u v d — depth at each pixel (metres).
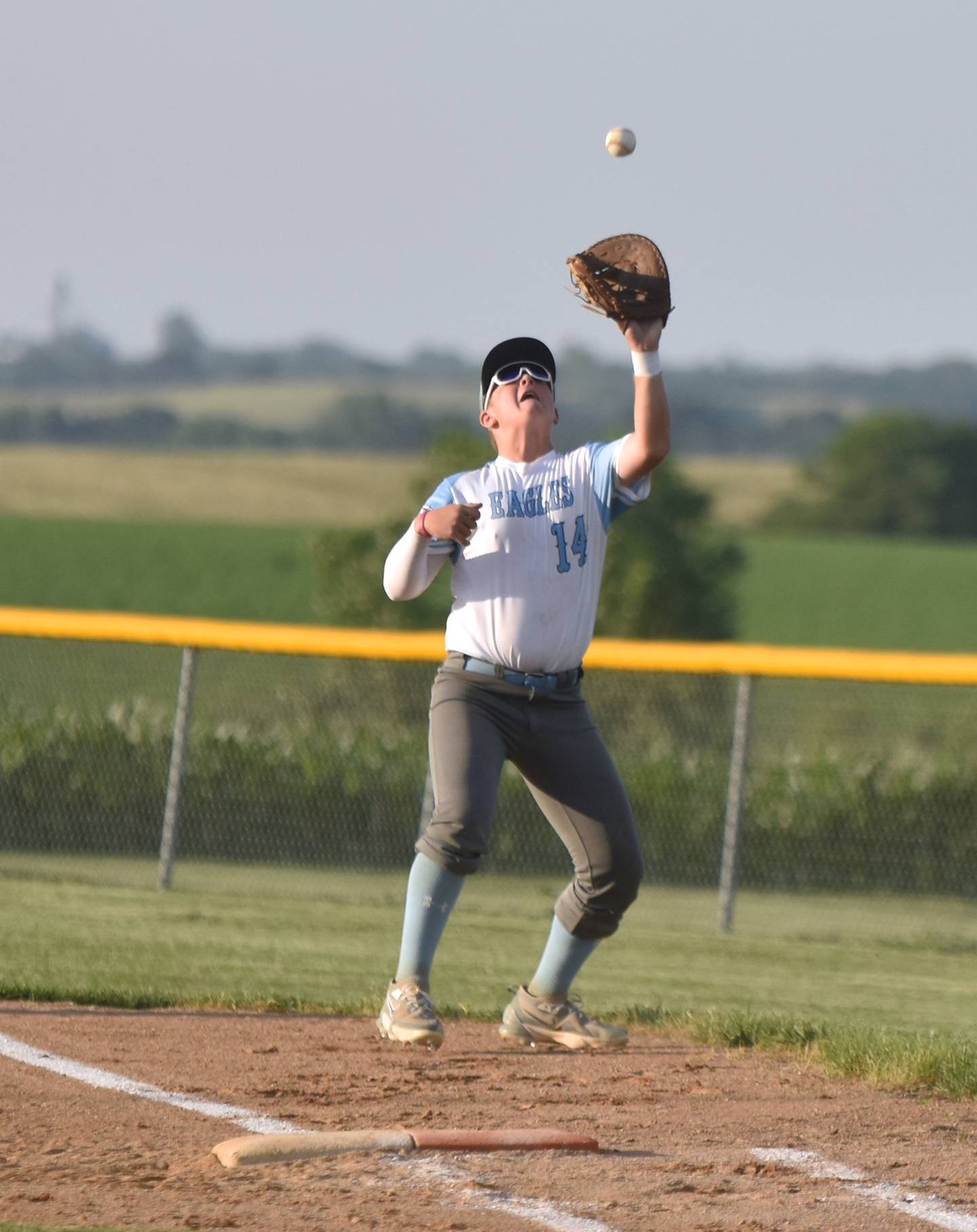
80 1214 11.29
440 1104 15.23
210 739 45.09
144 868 41.81
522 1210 11.74
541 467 17.91
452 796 17.45
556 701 17.75
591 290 17.08
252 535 174.38
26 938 26.89
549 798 18.09
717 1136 14.27
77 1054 16.92
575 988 24.77
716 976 26.88
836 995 25.20
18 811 45.56
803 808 43.31
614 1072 17.16
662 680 48.75
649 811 44.03
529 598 17.50
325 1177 12.44
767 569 174.00
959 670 33.34
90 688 54.38
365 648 37.66
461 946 28.69
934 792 43.16
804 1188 12.62
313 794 44.69
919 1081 16.77
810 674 34.72
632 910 37.72
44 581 142.88
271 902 34.81
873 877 43.06
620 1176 12.77
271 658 57.31
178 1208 11.50
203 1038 18.25
